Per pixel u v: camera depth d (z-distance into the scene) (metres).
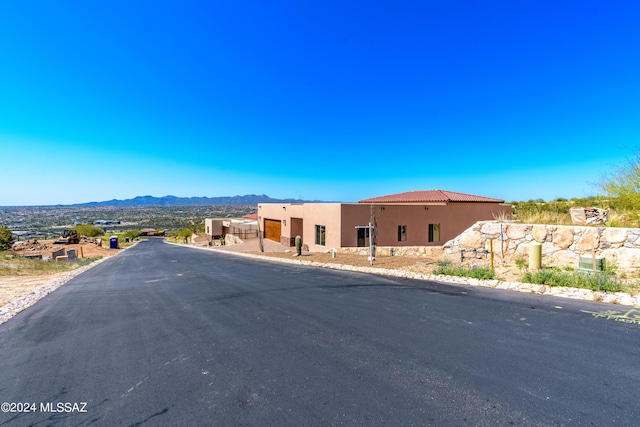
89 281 11.20
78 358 4.09
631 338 4.14
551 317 5.03
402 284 7.95
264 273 10.91
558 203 19.17
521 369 3.43
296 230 25.06
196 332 4.95
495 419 2.61
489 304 5.88
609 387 3.04
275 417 2.72
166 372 3.63
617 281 6.34
